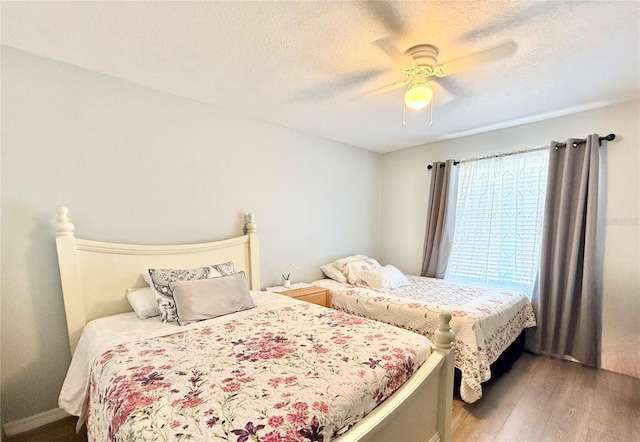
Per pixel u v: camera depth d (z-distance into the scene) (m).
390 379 1.26
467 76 2.13
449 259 3.69
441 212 3.68
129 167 2.23
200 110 2.59
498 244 3.32
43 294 1.92
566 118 2.89
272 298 2.47
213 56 1.88
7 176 1.80
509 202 3.26
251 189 2.97
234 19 1.53
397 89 2.35
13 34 1.65
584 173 2.68
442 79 2.17
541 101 2.57
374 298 2.79
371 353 1.40
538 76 2.13
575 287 2.77
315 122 3.13
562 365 2.72
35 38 1.69
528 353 2.98
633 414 2.03
